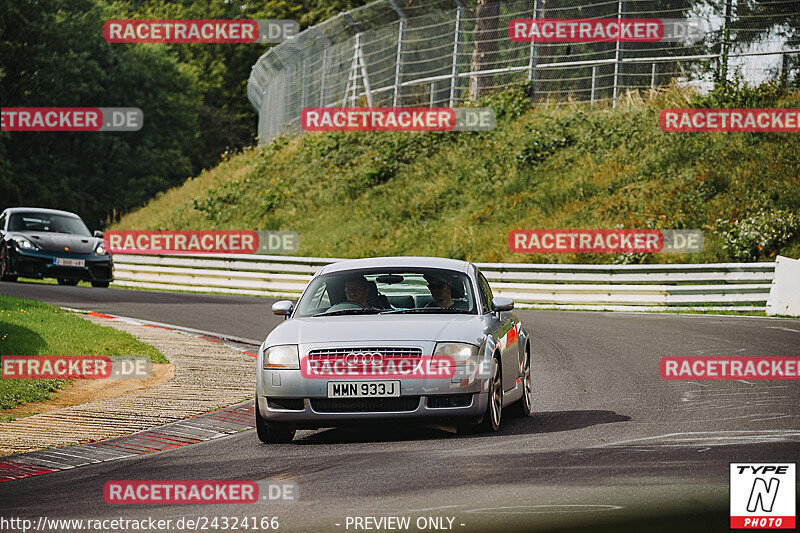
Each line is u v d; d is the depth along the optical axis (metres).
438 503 23.39
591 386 43.69
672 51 125.88
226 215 133.25
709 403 38.00
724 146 110.06
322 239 117.69
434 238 110.56
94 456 32.69
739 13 120.69
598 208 106.19
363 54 145.75
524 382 37.53
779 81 116.38
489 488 24.67
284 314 37.22
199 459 31.42
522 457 28.48
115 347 55.22
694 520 21.23
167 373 50.28
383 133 138.50
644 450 28.81
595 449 29.28
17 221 98.19
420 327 33.38
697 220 99.81
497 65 138.88
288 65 163.00
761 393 40.22
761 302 79.75
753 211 99.00
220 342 62.19
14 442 34.94
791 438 30.20
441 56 138.00
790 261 76.44
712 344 56.50
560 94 132.00
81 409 40.91
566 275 87.62
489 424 33.31
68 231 100.06
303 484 26.48
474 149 126.25
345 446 32.41
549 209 109.00
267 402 33.12
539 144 120.75
